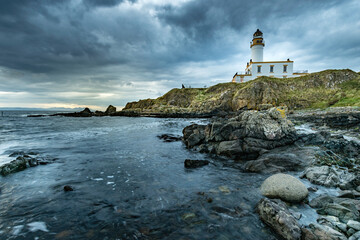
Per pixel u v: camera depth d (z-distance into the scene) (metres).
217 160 10.38
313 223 4.17
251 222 4.50
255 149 10.53
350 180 6.23
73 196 5.98
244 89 49.88
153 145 14.46
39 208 5.25
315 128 18.80
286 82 51.19
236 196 5.84
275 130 11.26
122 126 29.61
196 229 4.30
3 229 4.32
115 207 5.30
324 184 6.33
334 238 3.59
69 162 9.83
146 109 64.00
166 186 6.77
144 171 8.51
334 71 49.72
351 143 10.24
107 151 12.45
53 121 41.81
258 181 7.09
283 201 5.30
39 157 10.25
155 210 5.12
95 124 33.41
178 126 29.52
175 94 67.44
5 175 7.73
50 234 4.17
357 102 34.59
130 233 4.20
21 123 36.09
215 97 55.44
